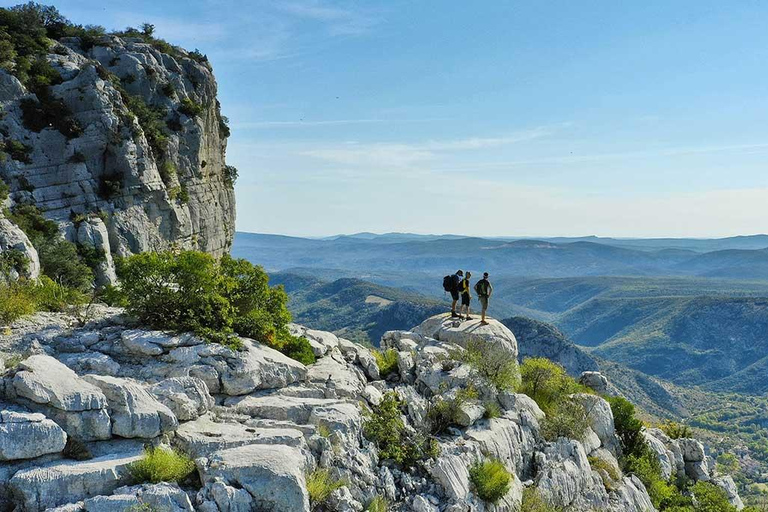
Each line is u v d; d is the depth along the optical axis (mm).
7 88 53312
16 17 61531
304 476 12188
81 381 12328
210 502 10695
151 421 12352
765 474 163375
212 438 12664
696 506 28625
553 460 20578
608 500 21469
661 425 39281
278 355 17781
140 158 61406
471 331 25188
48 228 49062
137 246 59812
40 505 10078
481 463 16656
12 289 20891
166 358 15844
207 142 79750
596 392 33531
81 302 22547
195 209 73875
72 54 64000
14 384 11734
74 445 11383
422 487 15086
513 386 23203
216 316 17984
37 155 53750
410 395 19531
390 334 27703
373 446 15164
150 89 70000
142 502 10352
